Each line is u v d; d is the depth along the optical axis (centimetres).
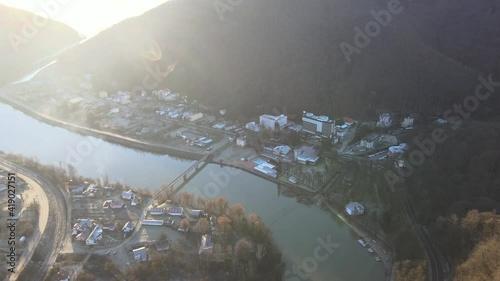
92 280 14225
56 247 15925
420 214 17812
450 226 16025
